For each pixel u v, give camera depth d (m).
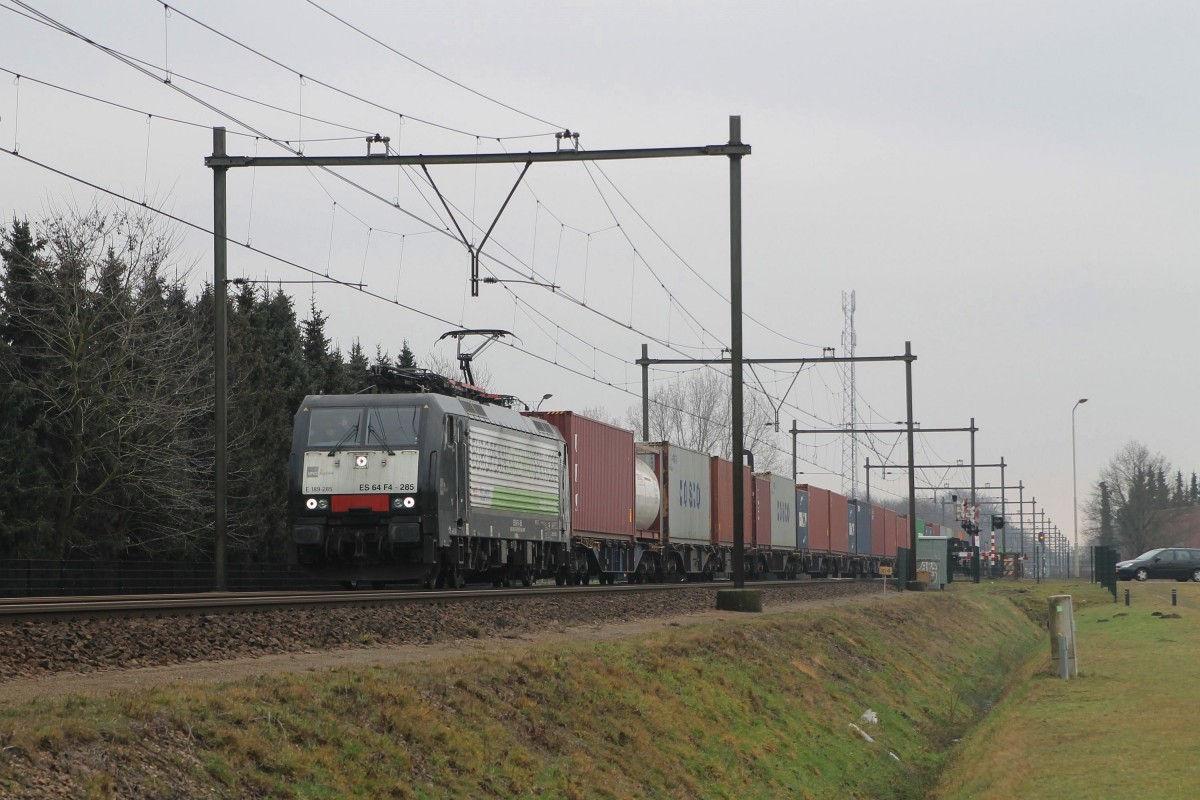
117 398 42.34
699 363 55.06
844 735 23.98
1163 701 23.95
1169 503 152.00
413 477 30.20
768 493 64.12
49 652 15.08
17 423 41.44
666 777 16.80
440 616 23.00
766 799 18.28
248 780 10.72
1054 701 25.14
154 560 45.66
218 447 31.23
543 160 29.47
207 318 52.47
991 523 108.88
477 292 30.23
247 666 15.73
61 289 41.66
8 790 8.85
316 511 30.45
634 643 22.02
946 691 33.72
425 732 13.41
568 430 41.84
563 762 15.11
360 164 29.16
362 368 63.94
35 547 39.97
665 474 51.69
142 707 11.02
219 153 30.34
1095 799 16.28
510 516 35.56
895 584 69.06
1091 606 64.06
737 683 22.67
